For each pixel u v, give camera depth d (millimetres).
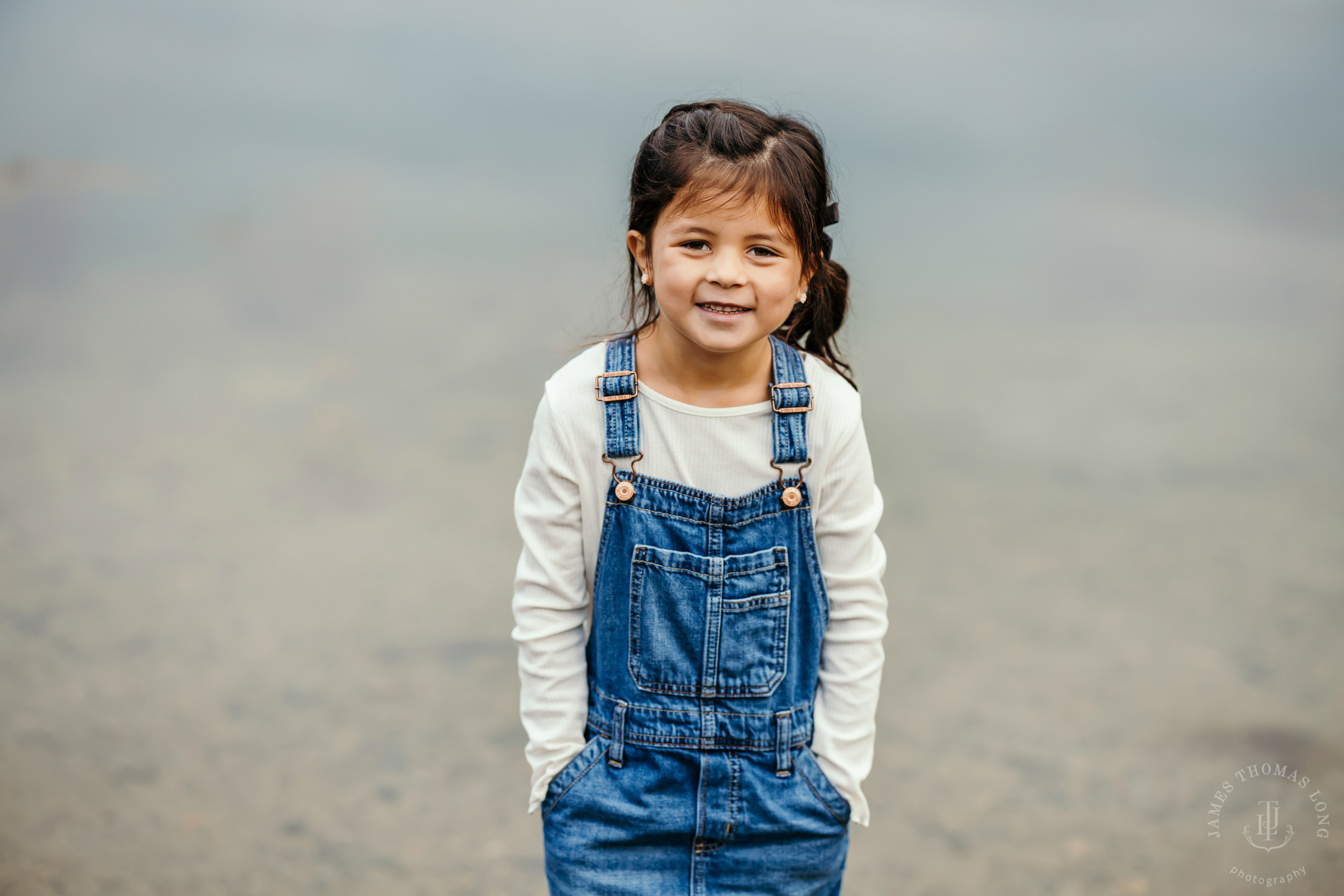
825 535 1444
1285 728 3088
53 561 4125
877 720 3137
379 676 3340
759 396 1393
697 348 1352
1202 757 2941
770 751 1424
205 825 2568
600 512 1415
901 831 2623
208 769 2805
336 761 2875
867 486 1444
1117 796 2768
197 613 3729
